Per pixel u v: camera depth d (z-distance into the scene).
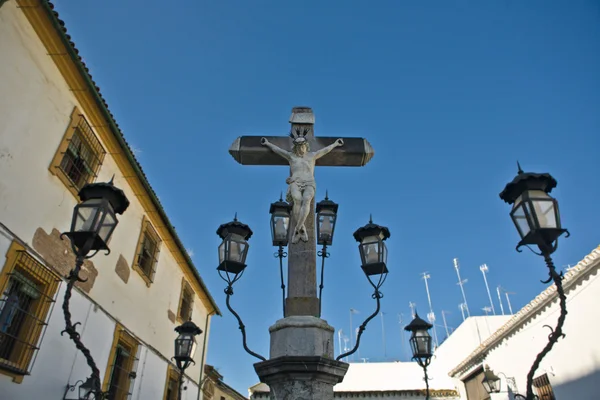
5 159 5.75
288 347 3.51
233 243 4.20
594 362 9.22
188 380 12.89
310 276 4.19
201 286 14.08
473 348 19.00
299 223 4.38
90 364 3.09
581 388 9.60
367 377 22.22
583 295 9.62
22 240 5.98
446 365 20.77
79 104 7.54
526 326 12.12
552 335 2.81
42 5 6.24
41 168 6.48
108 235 3.37
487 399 14.83
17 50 6.12
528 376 2.83
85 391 6.88
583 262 9.32
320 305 4.07
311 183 4.62
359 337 3.75
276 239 4.30
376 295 3.90
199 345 14.33
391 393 17.73
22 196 6.04
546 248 3.01
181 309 12.73
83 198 3.51
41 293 6.38
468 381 17.00
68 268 7.04
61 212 6.90
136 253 9.84
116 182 8.92
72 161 7.45
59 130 6.98
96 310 7.93
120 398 8.86
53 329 6.56
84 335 7.46
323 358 3.24
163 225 11.00
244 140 5.09
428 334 6.92
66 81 7.21
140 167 9.35
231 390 17.27
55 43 6.73
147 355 10.12
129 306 9.36
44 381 6.29
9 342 5.79
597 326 9.16
